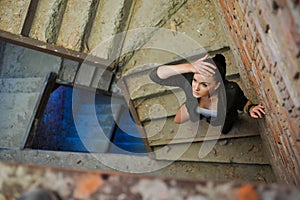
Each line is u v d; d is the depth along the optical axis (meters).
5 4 2.41
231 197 0.52
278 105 1.19
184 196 0.54
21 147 3.61
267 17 0.84
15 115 3.83
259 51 1.15
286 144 1.36
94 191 0.57
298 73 0.75
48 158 3.38
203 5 2.46
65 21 2.49
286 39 0.74
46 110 4.16
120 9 2.49
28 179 0.60
